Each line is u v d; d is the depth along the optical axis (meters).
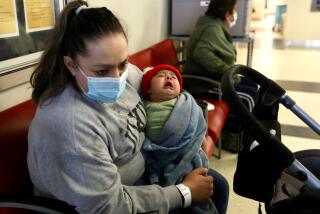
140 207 0.96
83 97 0.94
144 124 1.20
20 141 1.13
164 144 1.21
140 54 2.26
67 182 0.86
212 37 2.40
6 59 1.22
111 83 0.92
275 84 1.30
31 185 1.17
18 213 1.08
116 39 0.89
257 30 8.06
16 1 1.24
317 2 6.01
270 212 1.01
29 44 1.33
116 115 1.03
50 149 0.87
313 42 6.23
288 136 2.68
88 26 0.87
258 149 0.98
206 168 1.23
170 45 2.77
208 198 1.11
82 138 0.87
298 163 0.92
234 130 2.40
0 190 1.04
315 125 1.31
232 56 2.46
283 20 7.05
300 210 0.91
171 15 3.19
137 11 2.51
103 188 0.88
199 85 2.40
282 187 1.05
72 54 0.90
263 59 5.21
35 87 0.99
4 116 1.11
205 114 1.58
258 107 1.31
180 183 1.12
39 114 0.90
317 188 0.91
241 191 1.09
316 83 3.98
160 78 1.29
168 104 1.26
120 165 1.05
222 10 2.47
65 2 1.49
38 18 1.36
